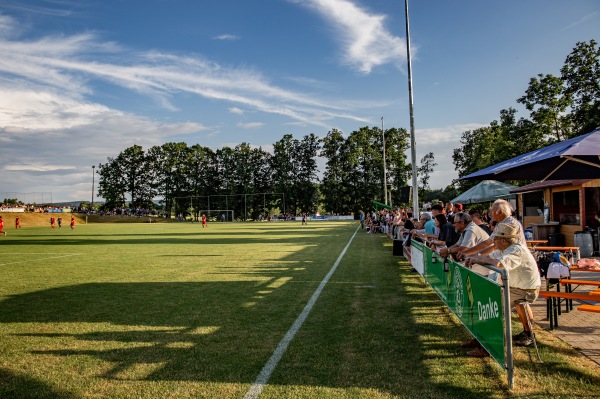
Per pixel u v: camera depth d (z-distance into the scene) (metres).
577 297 5.04
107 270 12.24
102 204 115.19
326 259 14.28
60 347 5.15
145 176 112.06
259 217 101.62
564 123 30.17
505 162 7.83
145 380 4.09
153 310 7.08
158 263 13.89
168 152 111.75
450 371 4.22
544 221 16.84
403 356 4.68
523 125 32.56
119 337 5.54
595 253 13.45
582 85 28.30
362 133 97.31
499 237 4.91
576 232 13.31
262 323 6.13
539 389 3.75
